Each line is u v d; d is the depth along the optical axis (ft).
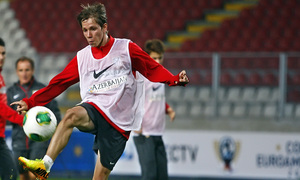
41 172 45.19
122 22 193.47
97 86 50.37
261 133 117.50
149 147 77.20
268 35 175.83
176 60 129.18
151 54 77.00
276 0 187.21
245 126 126.93
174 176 121.70
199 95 132.67
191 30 188.65
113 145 50.65
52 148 45.70
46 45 192.24
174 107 136.67
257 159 117.50
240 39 176.55
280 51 170.50
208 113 132.67
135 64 51.29
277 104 127.65
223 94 129.18
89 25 48.57
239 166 118.01
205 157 119.75
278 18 181.68
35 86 77.05
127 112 51.08
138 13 195.93
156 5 197.47
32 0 208.23
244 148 118.11
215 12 192.44
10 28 200.54
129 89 50.88
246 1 193.67
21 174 73.97
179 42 184.55
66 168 123.44
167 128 132.36
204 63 128.36
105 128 50.03
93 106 49.60
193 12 193.47
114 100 50.06
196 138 120.47
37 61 133.08
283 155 116.47
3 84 69.46
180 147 121.19
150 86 78.02
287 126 123.85
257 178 118.32
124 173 119.96
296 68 123.44
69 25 197.57
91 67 50.57
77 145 123.24
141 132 76.23
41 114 49.52
